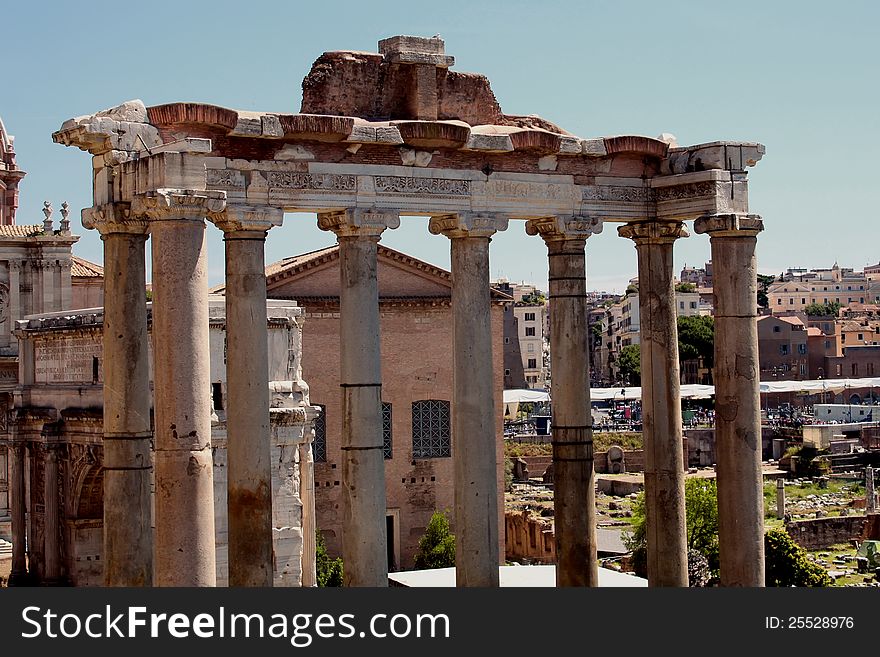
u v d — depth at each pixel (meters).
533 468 179.38
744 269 37.88
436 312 112.69
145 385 32.41
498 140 36.12
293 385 72.44
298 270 107.94
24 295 115.38
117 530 32.00
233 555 32.69
